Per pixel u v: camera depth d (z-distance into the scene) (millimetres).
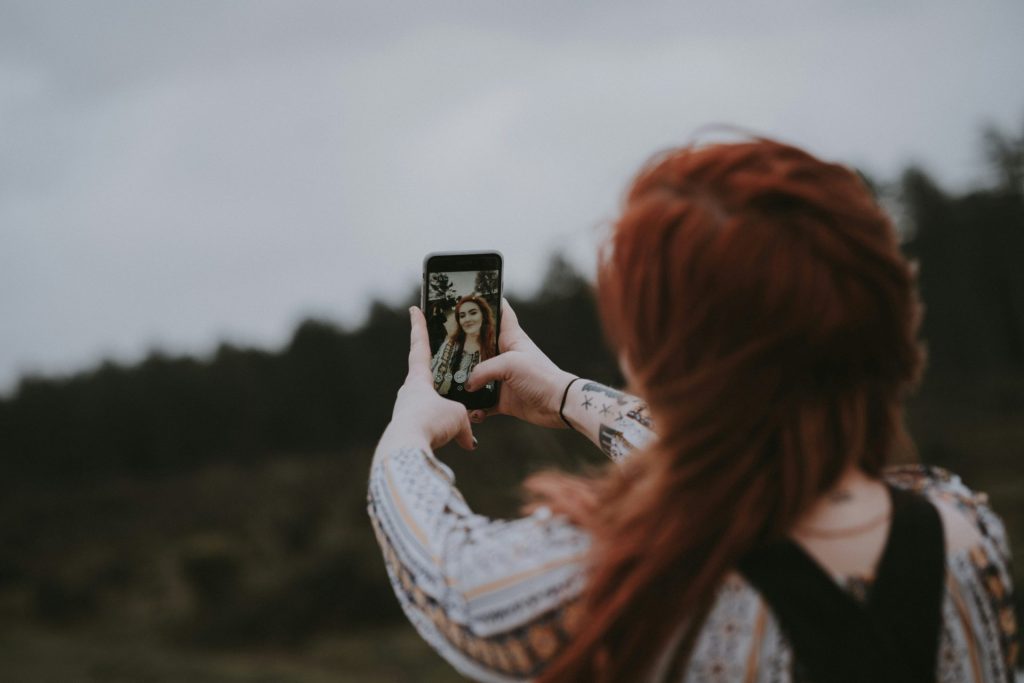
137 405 61094
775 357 698
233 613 25047
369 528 32562
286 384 58438
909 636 711
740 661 704
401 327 56406
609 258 764
